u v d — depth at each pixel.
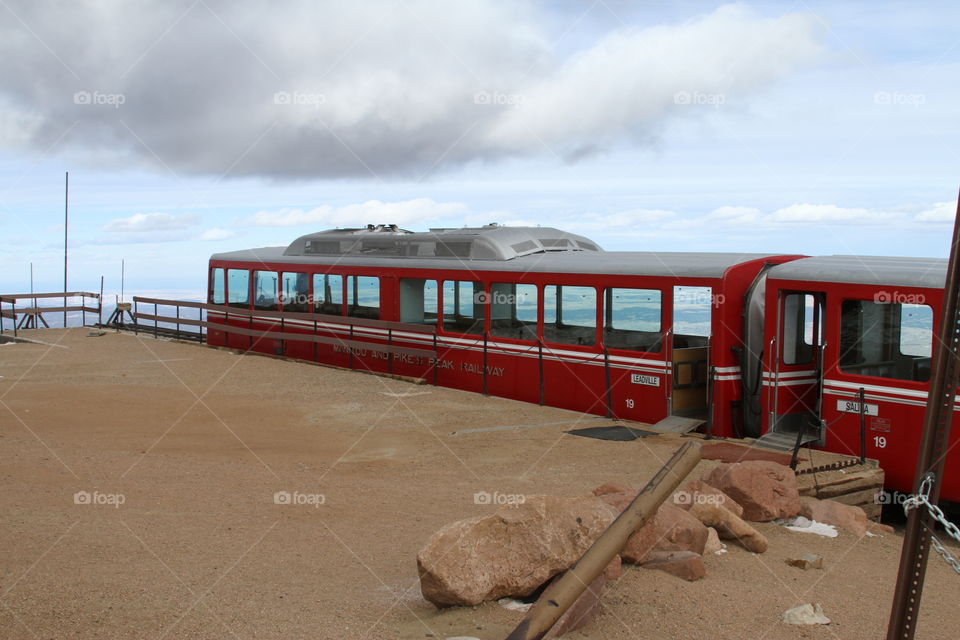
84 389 18.45
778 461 11.62
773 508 9.34
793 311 13.70
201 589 6.69
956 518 11.95
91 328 31.50
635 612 6.22
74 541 7.99
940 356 4.41
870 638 6.07
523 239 18.72
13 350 25.55
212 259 27.39
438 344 19.59
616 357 15.80
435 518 9.11
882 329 12.17
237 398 17.59
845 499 10.72
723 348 14.12
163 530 8.48
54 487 10.27
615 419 15.59
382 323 20.75
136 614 6.11
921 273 11.88
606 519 6.49
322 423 15.21
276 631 5.80
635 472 11.59
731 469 9.55
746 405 14.09
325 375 20.61
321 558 7.60
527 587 6.28
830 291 12.66
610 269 15.82
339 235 23.03
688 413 15.25
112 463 11.77
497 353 18.17
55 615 6.07
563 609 5.30
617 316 15.79
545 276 17.06
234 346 26.08
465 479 11.22
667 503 7.68
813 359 13.91
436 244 19.97
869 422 12.23
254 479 11.04
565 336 16.80
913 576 4.48
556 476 11.36
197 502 9.72
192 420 15.31
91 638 5.67
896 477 11.98
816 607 6.46
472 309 18.84
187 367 21.94
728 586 6.95
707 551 7.80
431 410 16.42
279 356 23.67
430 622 5.95
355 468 11.88
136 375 20.55
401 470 11.77
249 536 8.33
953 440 11.04
